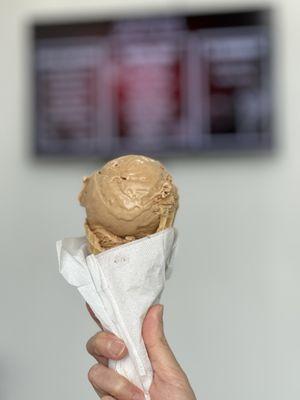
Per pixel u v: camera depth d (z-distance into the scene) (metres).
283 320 1.91
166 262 0.93
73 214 2.01
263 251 1.92
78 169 2.01
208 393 1.95
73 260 0.93
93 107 1.99
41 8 2.02
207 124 1.93
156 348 0.90
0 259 2.06
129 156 0.95
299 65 1.90
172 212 0.93
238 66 1.91
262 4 1.90
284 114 1.90
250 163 1.92
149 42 1.96
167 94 1.95
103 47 1.98
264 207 1.92
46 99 2.02
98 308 0.91
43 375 2.04
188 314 1.96
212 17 1.92
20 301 2.05
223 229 1.94
